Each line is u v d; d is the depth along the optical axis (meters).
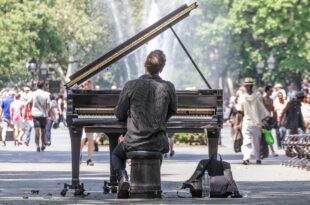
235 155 40.78
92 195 20.22
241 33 92.94
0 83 94.62
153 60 18.98
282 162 33.75
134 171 18.92
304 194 20.53
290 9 88.31
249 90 35.00
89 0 104.50
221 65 93.94
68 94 20.14
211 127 20.12
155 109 18.77
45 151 43.81
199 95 20.16
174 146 48.72
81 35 102.81
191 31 92.94
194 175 19.39
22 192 21.30
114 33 103.50
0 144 51.38
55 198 19.42
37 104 43.78
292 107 40.69
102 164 33.62
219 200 18.59
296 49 89.06
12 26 94.94
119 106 18.95
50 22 98.50
